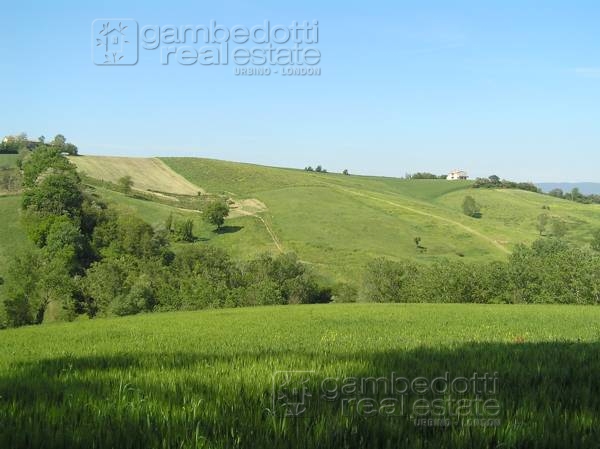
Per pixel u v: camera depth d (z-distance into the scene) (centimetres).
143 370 942
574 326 2202
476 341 1493
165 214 11988
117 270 7425
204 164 17600
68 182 9519
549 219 14750
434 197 17638
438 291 6250
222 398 640
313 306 4700
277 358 1026
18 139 15562
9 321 6462
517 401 620
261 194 15188
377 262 7294
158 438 483
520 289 5919
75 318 6919
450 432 498
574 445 462
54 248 8150
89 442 479
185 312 4372
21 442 477
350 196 15675
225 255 8631
